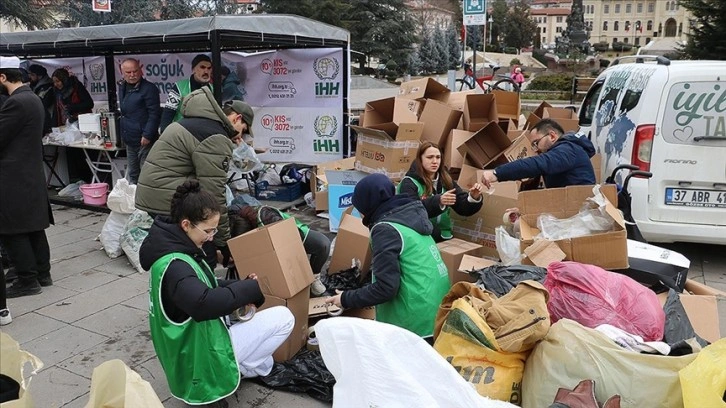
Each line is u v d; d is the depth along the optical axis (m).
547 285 2.88
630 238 4.28
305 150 7.94
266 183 7.43
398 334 2.04
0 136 4.36
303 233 4.08
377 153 5.64
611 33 86.94
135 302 4.57
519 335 2.42
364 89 21.56
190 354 2.80
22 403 1.58
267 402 3.13
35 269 4.72
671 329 2.79
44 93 8.00
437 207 3.88
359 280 4.00
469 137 5.37
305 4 26.69
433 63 36.69
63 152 8.27
